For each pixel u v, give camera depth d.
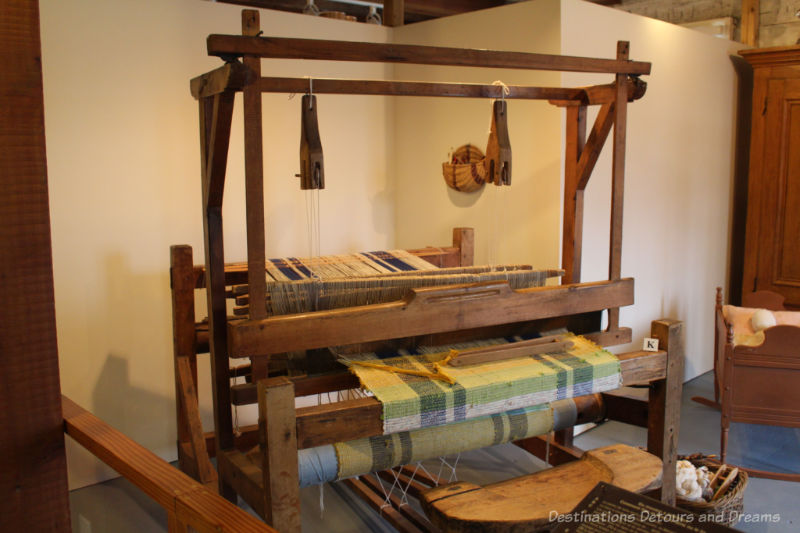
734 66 4.73
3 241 1.38
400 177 4.06
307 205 3.73
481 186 3.62
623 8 5.84
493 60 2.16
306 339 2.02
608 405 2.63
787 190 4.39
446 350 2.33
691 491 2.60
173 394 3.39
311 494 3.05
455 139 3.74
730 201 4.92
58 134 2.92
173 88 3.23
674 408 2.42
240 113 3.42
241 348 1.94
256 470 1.99
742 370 3.17
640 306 4.10
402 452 2.16
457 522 1.90
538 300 2.39
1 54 1.34
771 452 3.48
